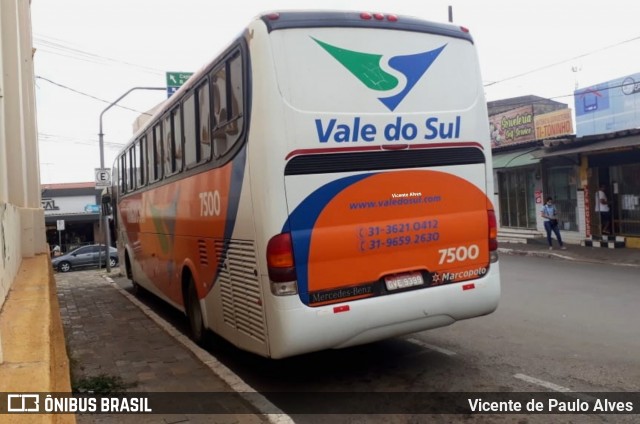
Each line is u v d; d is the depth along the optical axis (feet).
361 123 15.48
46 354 10.28
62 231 135.64
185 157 21.84
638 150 50.08
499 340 21.52
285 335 14.37
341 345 15.25
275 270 14.37
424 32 16.92
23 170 28.89
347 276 15.21
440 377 17.34
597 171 54.85
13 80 26.89
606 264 44.34
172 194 24.29
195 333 22.44
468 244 17.33
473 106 17.66
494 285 17.80
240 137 15.81
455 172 17.13
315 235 14.75
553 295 31.27
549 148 58.23
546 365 18.07
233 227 16.66
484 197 17.76
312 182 14.79
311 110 14.88
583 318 24.89
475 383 16.62
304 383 17.46
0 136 16.60
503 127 71.10
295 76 14.83
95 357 21.20
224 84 17.15
